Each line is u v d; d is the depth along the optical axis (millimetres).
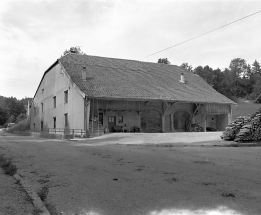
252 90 79312
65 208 4590
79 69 30219
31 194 5168
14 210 4258
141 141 18281
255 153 10969
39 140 20828
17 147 14086
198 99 31422
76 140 21016
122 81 30094
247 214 4211
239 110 44969
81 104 25359
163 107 30375
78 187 5828
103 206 4664
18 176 6586
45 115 37906
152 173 7160
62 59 32344
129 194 5305
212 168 7773
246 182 6094
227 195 5129
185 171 7363
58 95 32375
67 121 29250
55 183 6176
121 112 28266
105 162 9031
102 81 28562
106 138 21453
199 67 78250
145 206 4633
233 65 95250
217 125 35812
